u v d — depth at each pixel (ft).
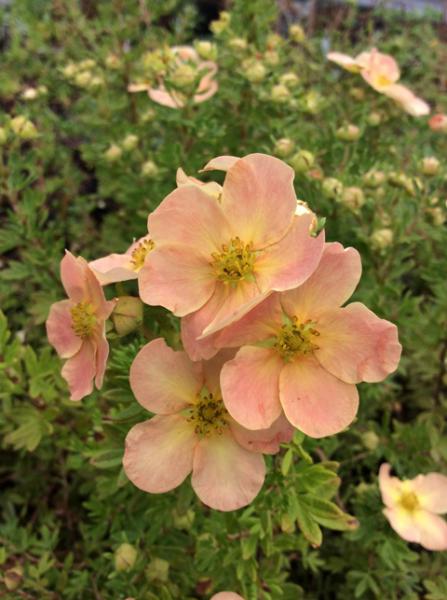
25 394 0.49
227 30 0.70
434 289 0.57
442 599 0.48
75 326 0.34
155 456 0.31
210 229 0.30
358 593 0.48
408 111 0.64
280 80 0.62
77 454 0.50
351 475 0.59
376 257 0.55
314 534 0.37
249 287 0.30
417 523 0.47
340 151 0.58
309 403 0.30
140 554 0.43
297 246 0.29
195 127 0.57
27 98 0.74
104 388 0.39
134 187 0.65
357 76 0.68
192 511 0.43
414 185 0.54
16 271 0.60
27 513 0.61
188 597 0.48
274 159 0.30
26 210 0.58
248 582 0.43
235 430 0.31
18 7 0.86
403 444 0.54
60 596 0.47
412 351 0.60
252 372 0.30
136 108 0.75
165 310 0.33
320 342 0.30
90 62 0.72
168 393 0.31
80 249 0.74
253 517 0.40
